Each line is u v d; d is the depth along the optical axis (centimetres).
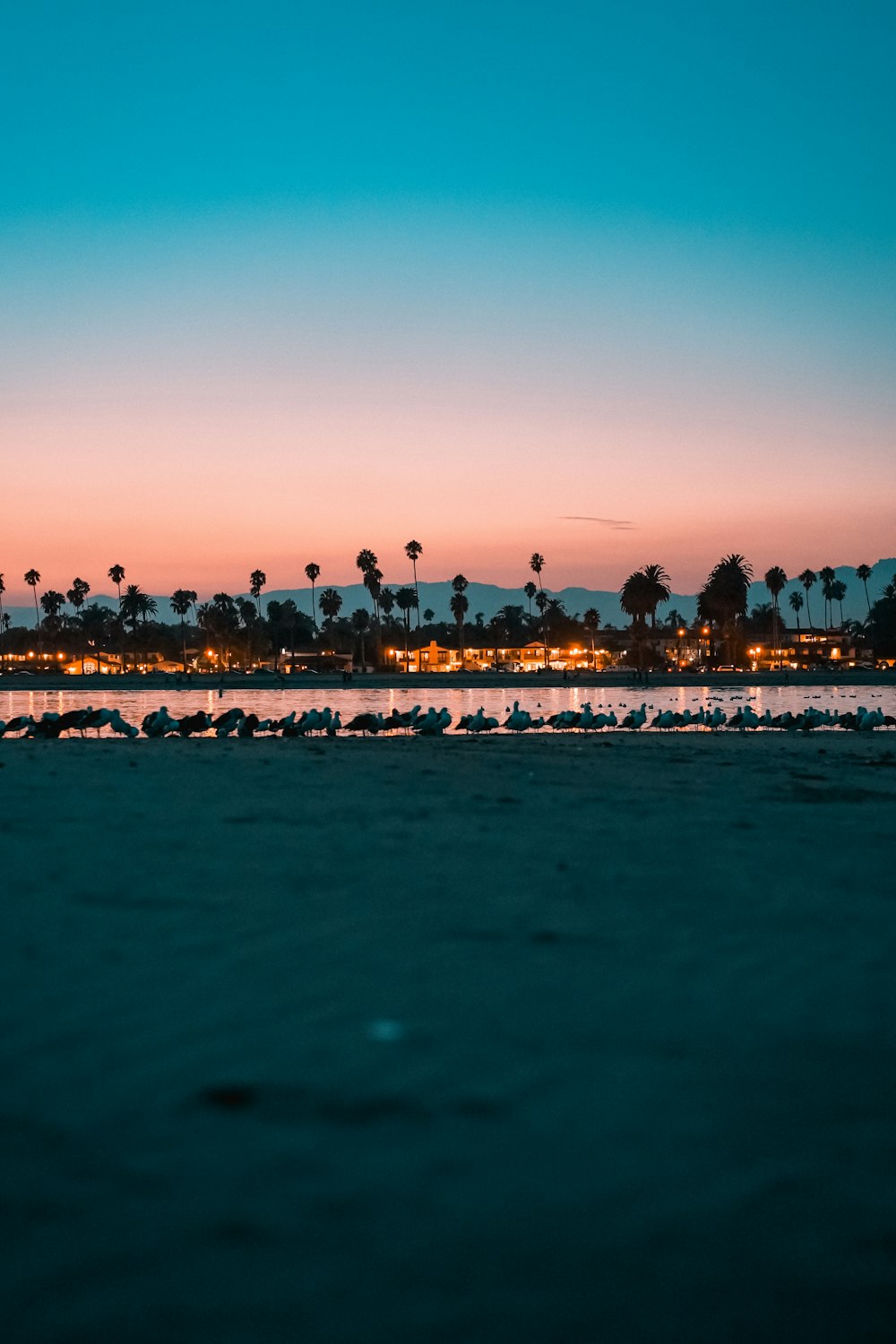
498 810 1487
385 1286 403
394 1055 592
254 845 1162
